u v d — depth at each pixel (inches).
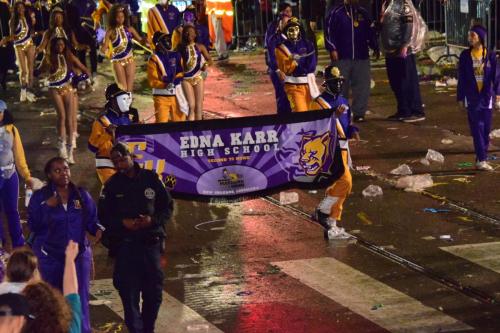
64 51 785.6
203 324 455.5
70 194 428.1
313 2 1196.5
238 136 557.9
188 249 569.3
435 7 1245.1
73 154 826.2
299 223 609.9
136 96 1085.8
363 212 625.3
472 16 1056.8
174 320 462.3
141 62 1332.4
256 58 1315.2
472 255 534.9
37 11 1238.9
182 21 1065.5
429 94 1012.5
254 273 522.6
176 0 1306.6
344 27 874.8
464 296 477.7
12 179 536.7
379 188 665.6
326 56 1248.8
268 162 562.9
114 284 432.8
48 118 988.6
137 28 1389.0
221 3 1289.4
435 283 496.4
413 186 671.1
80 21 1146.0
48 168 425.4
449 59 1125.7
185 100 770.8
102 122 543.5
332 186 567.5
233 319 461.1
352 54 879.1
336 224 601.9
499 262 522.3
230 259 547.8
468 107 705.6
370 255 542.9
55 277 427.8
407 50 878.4
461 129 847.7
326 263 533.3
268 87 1092.5
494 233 571.8
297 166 565.3
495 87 700.0
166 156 548.4
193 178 555.2
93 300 491.5
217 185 558.6
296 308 471.2
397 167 731.4
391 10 873.5
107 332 451.2
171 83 758.5
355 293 487.2
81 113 1007.6
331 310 466.6
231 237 588.4
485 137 709.9
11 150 535.2
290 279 510.9
